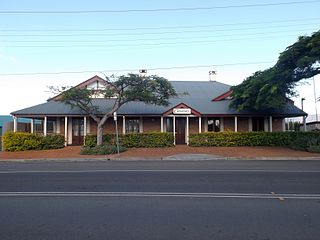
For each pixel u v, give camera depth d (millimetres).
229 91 32375
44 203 8242
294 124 48125
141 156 23078
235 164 18047
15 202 8367
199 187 10477
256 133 28188
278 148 26891
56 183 11367
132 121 31703
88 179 12250
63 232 5898
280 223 6422
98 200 8562
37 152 25500
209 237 5594
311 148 24750
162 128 30016
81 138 31219
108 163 19203
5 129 31172
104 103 31656
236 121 30484
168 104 27219
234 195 9180
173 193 9477
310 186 10656
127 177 12719
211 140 28078
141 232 5879
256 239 5492
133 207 7777
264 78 26359
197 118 32094
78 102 26094
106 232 5887
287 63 24484
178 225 6305
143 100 25938
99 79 32312
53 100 32312
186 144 30406
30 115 29078
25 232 5902
